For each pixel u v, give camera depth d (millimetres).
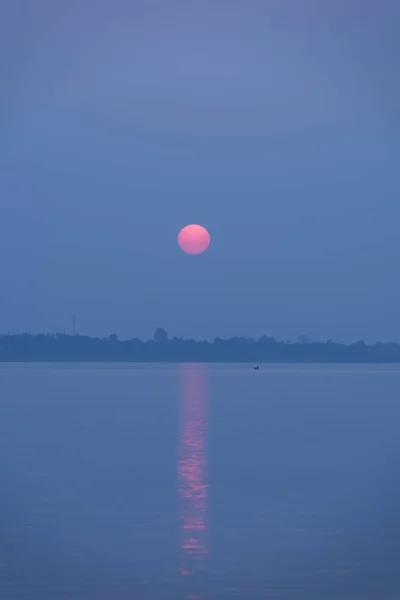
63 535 81562
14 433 179500
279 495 101688
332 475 117812
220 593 63344
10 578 67125
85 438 168000
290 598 62094
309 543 78250
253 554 73875
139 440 163625
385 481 112062
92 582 66188
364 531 82688
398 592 63531
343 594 63062
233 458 136250
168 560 72438
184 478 114938
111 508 94125
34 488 107250
